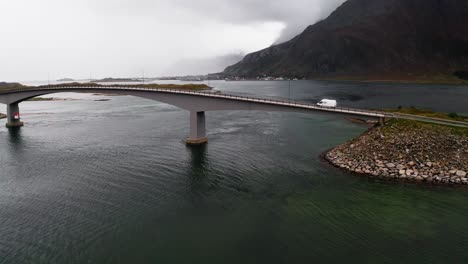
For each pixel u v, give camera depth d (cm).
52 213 3531
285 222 3256
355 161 4703
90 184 4369
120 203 3753
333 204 3603
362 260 2623
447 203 3516
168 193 4025
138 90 7762
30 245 2930
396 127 5047
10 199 3922
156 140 7019
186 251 2789
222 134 7556
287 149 5975
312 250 2772
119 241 2961
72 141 7094
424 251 2717
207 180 4462
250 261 2639
